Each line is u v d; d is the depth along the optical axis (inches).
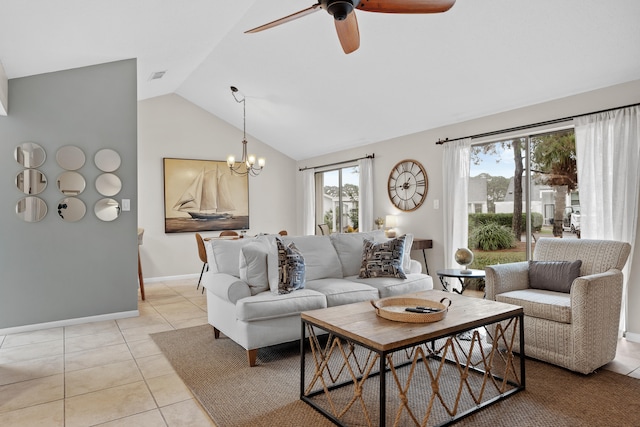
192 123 266.2
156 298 202.5
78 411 86.5
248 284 122.3
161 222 254.8
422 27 136.7
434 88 167.9
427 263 205.0
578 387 96.8
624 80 131.1
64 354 122.2
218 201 275.3
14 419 83.0
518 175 173.6
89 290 159.6
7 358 118.8
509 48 133.2
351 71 174.6
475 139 182.1
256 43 175.0
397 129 213.5
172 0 127.0
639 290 128.0
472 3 120.7
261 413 85.1
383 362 70.1
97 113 162.4
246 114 257.1
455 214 185.9
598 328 104.5
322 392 94.6
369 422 75.4
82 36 132.3
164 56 177.0
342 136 243.6
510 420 81.7
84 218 159.0
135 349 126.6
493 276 122.9
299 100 216.2
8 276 145.6
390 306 99.0
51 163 153.5
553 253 132.7
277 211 305.0
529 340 113.6
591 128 138.4
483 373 105.0
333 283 136.1
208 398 92.1
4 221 145.5
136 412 86.1
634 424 80.0
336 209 281.3
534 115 159.0
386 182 229.9
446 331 80.2
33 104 150.4
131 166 169.5
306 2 140.9
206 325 154.3
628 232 128.1
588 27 116.0
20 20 108.2
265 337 113.1
